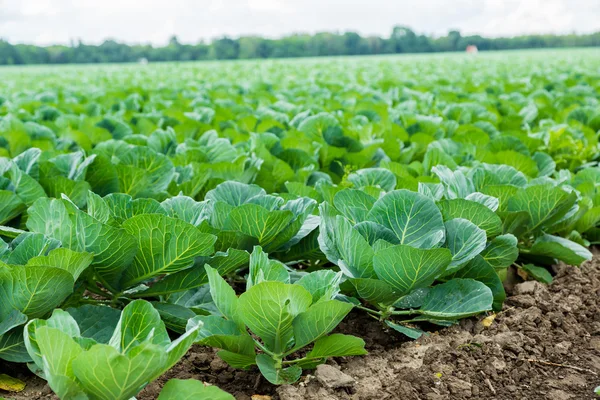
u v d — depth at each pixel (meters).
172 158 3.48
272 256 2.56
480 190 2.77
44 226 2.20
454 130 4.47
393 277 2.22
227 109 5.16
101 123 4.04
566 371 2.29
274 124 4.26
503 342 2.35
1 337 2.05
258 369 2.22
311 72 13.41
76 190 2.75
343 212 2.42
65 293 2.05
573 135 4.14
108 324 2.12
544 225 2.76
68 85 10.38
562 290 2.69
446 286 2.37
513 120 4.98
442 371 2.21
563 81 9.14
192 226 2.13
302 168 3.26
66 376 1.76
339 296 2.30
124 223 2.13
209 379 2.19
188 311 2.27
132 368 1.76
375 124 4.26
